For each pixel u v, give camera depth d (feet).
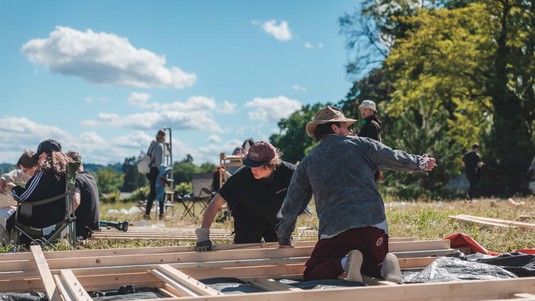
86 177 27.35
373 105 31.71
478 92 106.73
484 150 94.43
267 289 13.97
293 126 307.37
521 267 15.69
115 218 49.98
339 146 15.19
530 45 103.35
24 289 14.62
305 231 27.81
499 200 57.00
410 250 18.06
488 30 106.73
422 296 11.60
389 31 136.26
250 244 18.08
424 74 111.55
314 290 10.98
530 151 93.04
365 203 14.65
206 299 10.32
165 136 48.75
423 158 15.39
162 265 15.01
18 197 22.98
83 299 10.99
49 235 23.38
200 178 49.88
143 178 344.69
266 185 18.51
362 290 11.22
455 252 18.03
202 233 17.70
